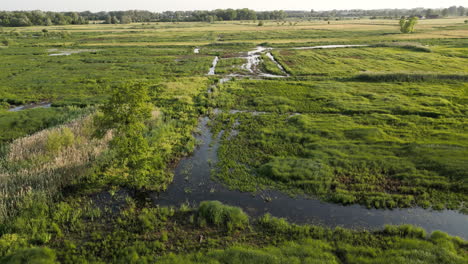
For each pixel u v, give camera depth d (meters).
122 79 44.59
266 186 16.86
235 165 19.19
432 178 16.56
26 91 38.38
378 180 16.89
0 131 24.94
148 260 11.81
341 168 18.11
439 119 25.14
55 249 12.49
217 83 41.44
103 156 19.66
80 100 33.81
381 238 12.66
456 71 42.97
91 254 12.23
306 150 20.62
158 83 41.25
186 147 21.52
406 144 20.58
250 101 32.81
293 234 13.10
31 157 19.41
